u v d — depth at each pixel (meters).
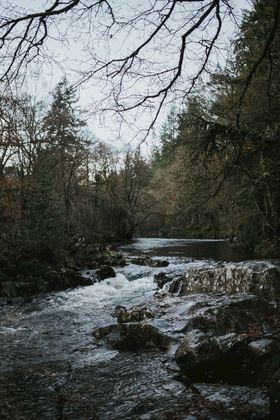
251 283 10.80
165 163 51.06
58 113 24.36
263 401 5.48
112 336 9.55
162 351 8.12
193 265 22.78
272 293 10.12
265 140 13.44
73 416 5.62
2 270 17.83
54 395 6.43
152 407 5.71
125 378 7.00
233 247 34.12
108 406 5.90
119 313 11.14
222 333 7.76
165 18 5.20
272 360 6.13
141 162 51.50
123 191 53.56
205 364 6.55
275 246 21.91
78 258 24.64
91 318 12.07
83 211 46.44
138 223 52.25
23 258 19.47
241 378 6.33
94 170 50.94
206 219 49.88
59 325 11.33
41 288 16.72
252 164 15.36
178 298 11.04
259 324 7.97
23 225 20.64
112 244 39.16
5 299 15.04
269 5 7.10
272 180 17.86
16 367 7.91
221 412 5.30
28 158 22.88
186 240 48.91
